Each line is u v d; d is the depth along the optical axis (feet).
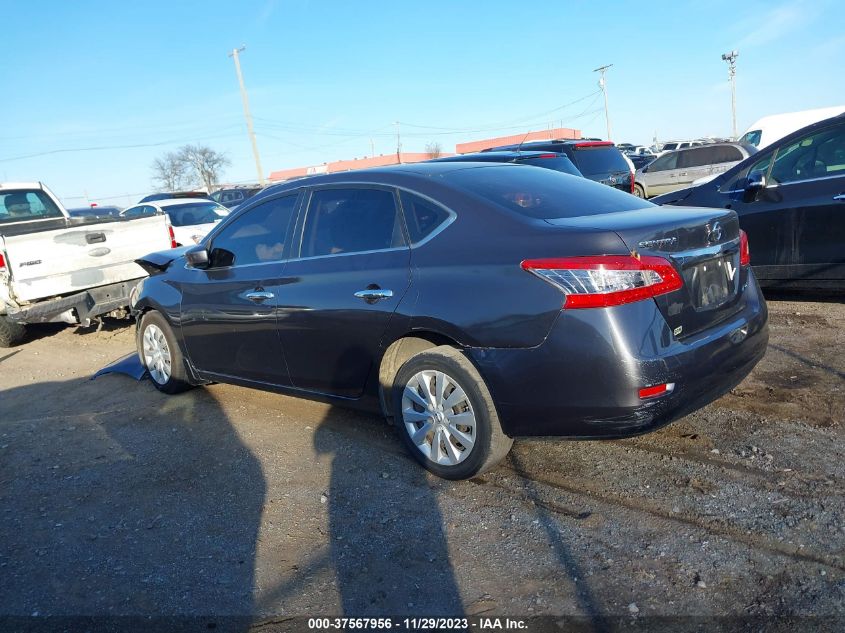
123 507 12.51
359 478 12.66
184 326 17.20
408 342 12.67
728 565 9.07
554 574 9.30
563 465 12.34
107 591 9.93
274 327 14.48
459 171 13.21
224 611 9.23
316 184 14.40
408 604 9.01
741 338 11.51
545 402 10.44
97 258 26.12
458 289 11.19
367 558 10.12
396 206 12.79
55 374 23.06
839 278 19.88
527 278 10.46
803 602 8.22
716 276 11.48
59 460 15.10
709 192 22.62
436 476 12.35
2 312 26.53
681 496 10.87
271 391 15.57
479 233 11.44
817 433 12.51
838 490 10.52
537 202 12.00
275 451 14.32
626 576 9.09
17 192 31.50
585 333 9.98
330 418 15.85
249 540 10.94
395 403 12.62
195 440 15.42
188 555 10.68
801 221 20.18
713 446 12.42
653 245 10.26
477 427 11.32
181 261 18.11
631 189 37.63
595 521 10.44
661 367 9.96
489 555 9.89
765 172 21.15
